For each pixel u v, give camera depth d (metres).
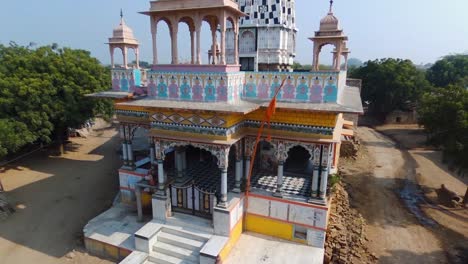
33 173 22.12
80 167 23.59
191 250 11.52
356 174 25.09
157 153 12.52
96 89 24.77
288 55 19.41
